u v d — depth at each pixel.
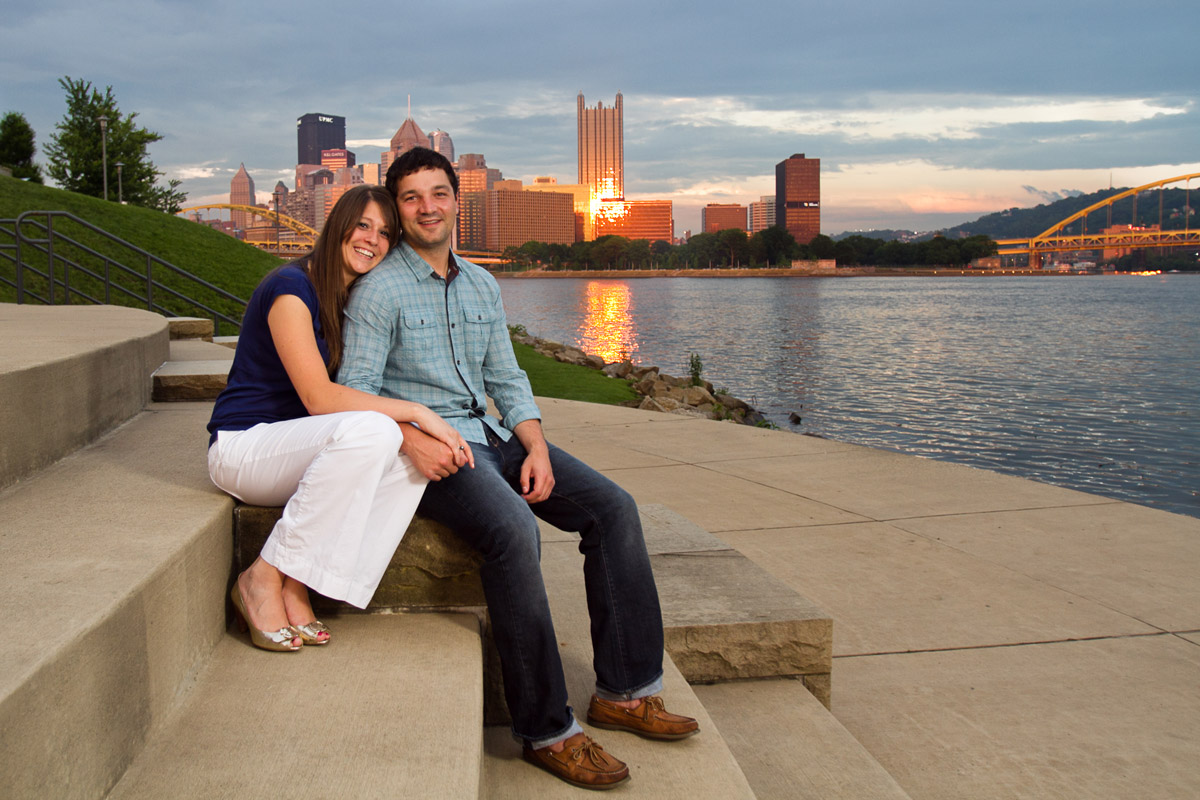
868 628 3.76
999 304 75.19
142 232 20.06
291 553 2.12
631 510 2.39
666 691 2.55
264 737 1.71
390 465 2.17
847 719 3.00
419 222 2.49
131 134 40.34
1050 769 2.70
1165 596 4.14
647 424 9.04
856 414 17.52
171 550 1.87
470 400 2.61
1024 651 3.54
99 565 1.76
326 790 1.52
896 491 6.17
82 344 3.48
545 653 2.14
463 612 2.45
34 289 14.23
